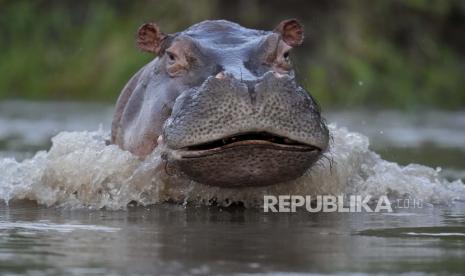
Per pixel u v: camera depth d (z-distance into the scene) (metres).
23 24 91.31
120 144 27.45
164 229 20.16
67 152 27.38
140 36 26.81
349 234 19.45
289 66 24.47
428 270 15.47
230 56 24.25
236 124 20.73
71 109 70.44
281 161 21.39
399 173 27.12
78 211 23.42
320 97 80.56
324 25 85.44
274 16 85.81
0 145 43.44
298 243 18.16
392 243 18.23
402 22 88.19
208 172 21.77
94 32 88.31
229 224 21.03
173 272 15.05
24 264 15.82
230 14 86.25
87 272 15.09
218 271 15.12
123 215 22.61
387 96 82.06
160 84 25.73
